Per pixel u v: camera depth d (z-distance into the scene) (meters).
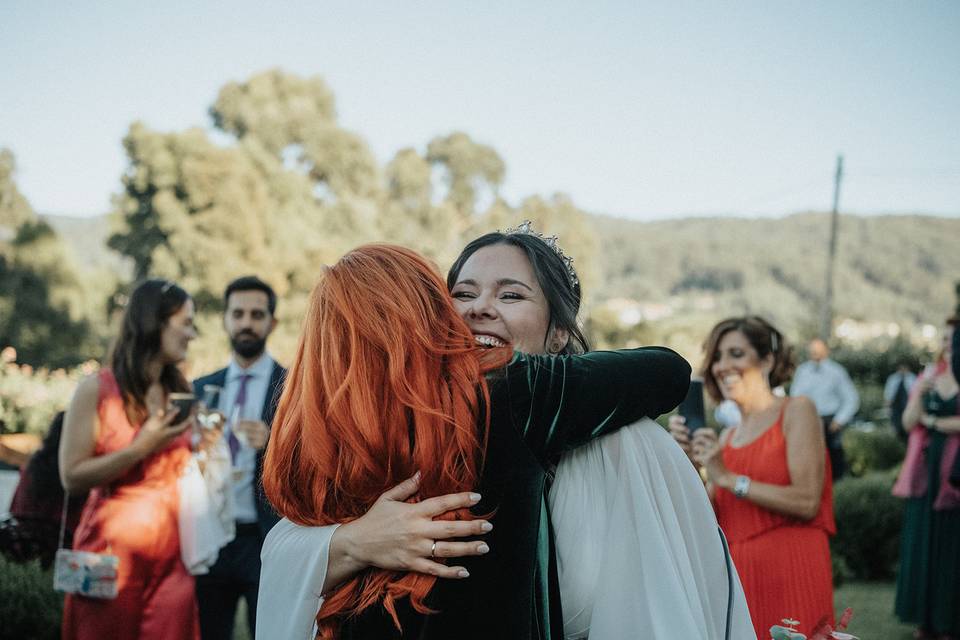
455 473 1.16
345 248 27.64
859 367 24.61
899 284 119.81
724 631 1.30
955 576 4.76
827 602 2.71
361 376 1.18
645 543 1.23
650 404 1.30
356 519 1.20
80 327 21.83
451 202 47.94
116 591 2.66
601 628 1.22
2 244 21.44
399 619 1.14
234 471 3.33
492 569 1.14
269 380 3.70
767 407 2.95
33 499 3.92
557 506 1.26
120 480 2.74
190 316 2.96
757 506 2.77
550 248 1.53
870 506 6.71
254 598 3.40
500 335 1.41
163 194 22.48
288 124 33.09
